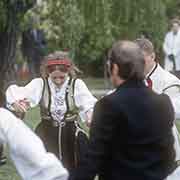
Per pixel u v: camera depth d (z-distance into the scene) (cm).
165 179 477
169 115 472
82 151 688
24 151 436
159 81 679
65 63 689
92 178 462
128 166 461
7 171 899
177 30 1867
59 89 695
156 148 465
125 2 1302
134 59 468
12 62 1080
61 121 696
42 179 435
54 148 696
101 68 2594
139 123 461
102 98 465
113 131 460
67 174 439
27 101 678
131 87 468
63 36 1201
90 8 1222
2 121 443
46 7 1195
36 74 1917
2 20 1055
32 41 1886
